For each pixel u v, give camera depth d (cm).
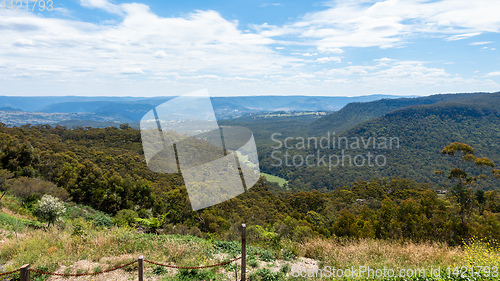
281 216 1702
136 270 515
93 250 581
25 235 692
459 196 2555
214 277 492
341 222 2577
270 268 570
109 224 1348
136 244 636
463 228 2048
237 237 820
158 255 583
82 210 1739
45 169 2442
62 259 538
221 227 846
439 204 2380
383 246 729
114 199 1989
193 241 696
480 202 2652
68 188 2158
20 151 2347
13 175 1978
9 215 1027
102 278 476
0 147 2431
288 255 683
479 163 2473
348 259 629
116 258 549
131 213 1561
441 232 2056
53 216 981
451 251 712
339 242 798
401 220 2227
